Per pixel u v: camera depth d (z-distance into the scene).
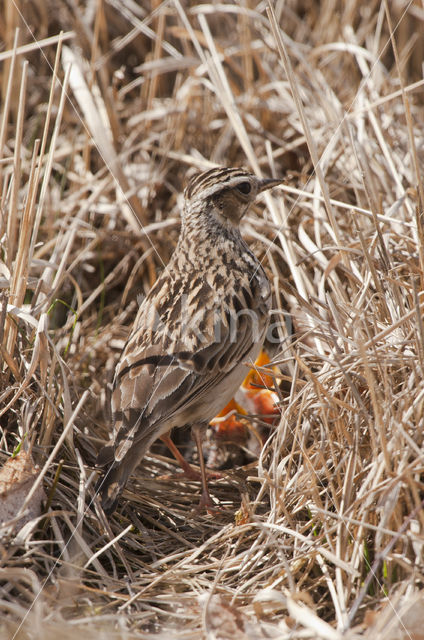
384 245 10.32
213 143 15.05
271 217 13.22
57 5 16.17
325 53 16.25
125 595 8.17
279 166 14.41
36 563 8.30
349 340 9.17
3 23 15.84
